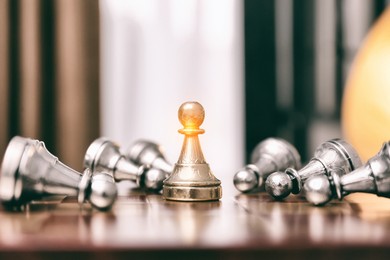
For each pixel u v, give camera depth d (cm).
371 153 61
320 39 70
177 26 70
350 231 25
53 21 60
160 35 70
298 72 70
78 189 28
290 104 70
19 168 28
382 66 65
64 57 60
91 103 60
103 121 66
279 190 31
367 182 29
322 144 33
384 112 61
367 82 65
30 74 60
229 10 70
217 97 71
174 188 32
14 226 26
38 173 28
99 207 28
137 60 69
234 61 71
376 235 24
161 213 28
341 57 70
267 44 70
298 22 70
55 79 60
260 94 70
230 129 71
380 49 67
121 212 29
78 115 60
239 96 71
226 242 23
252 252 23
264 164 35
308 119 70
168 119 70
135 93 69
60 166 29
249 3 70
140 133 70
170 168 36
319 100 70
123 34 69
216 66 71
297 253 23
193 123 33
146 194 35
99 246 23
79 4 60
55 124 60
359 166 32
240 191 34
